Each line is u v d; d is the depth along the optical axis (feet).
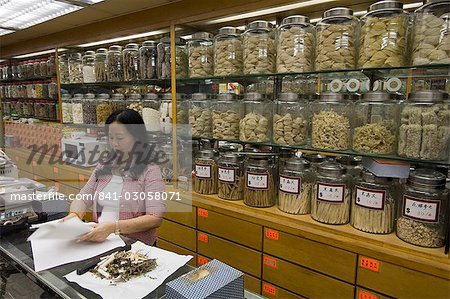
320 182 5.37
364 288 4.85
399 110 4.87
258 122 6.38
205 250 6.82
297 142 5.92
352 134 5.35
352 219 5.27
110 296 2.88
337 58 5.30
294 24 5.67
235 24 7.05
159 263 3.47
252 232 6.04
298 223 5.53
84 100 9.98
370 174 4.98
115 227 4.18
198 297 2.56
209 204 6.63
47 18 8.20
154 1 6.79
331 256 5.12
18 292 3.39
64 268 3.38
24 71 12.51
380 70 5.12
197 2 6.46
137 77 8.35
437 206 4.38
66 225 3.79
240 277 2.92
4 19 8.32
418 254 4.41
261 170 6.07
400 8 4.78
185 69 7.48
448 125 4.35
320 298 5.31
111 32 8.20
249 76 6.52
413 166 4.88
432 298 4.29
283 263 5.69
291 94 5.93
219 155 6.97
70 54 10.33
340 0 5.53
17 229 4.40
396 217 4.98
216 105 7.09
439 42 4.34
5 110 14.08
